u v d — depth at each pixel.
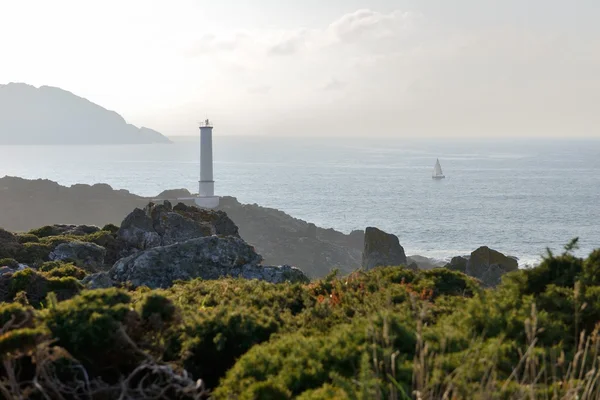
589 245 190.62
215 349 14.90
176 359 14.55
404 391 11.05
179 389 12.09
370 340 13.20
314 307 18.38
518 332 13.89
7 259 36.22
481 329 14.42
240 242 34.16
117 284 29.47
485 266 71.50
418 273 22.92
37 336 12.78
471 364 11.42
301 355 13.14
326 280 22.84
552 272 17.39
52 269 33.00
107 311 14.01
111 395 12.49
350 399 10.88
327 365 12.70
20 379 12.90
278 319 17.52
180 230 45.31
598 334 12.62
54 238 44.69
